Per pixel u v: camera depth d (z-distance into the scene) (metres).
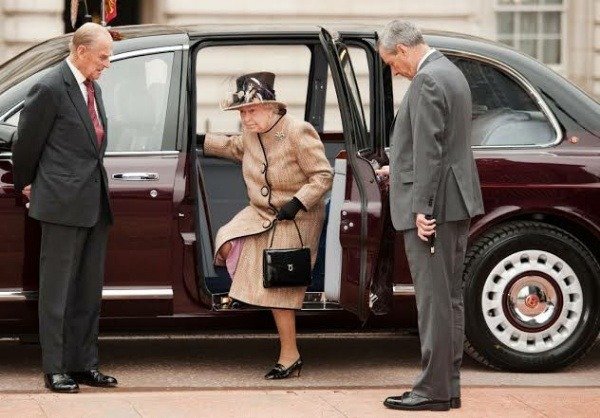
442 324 26.83
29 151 27.98
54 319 28.53
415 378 30.77
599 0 68.25
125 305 29.69
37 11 60.53
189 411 26.66
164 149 29.91
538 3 67.56
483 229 30.62
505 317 30.86
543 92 31.28
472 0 67.00
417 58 26.81
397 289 30.45
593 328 31.19
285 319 29.98
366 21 66.12
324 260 31.48
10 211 29.17
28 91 29.59
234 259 29.78
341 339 35.47
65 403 27.20
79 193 28.19
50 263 28.42
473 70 31.27
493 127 31.03
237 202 33.25
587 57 68.62
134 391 28.77
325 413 26.64
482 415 26.67
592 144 31.08
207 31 30.62
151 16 64.25
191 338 35.41
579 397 28.17
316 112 33.97
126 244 29.56
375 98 30.58
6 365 31.86
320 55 33.69
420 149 26.22
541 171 30.66
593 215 30.81
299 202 29.27
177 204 29.64
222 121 62.75
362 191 28.36
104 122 28.72
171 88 30.14
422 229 26.41
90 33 28.05
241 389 28.92
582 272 31.03
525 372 31.19
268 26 30.97
